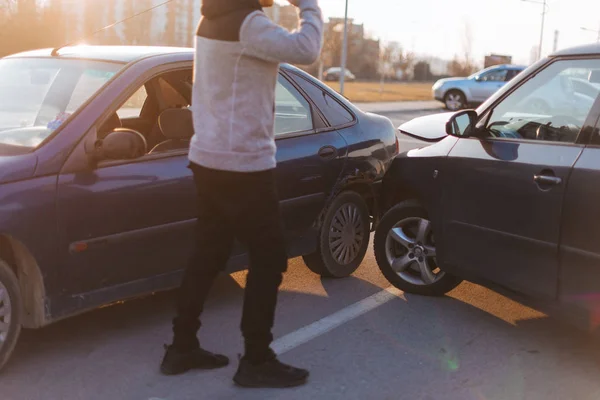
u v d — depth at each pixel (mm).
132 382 3479
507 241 4031
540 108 4062
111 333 4086
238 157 3049
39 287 3523
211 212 3301
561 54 4074
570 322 3758
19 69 4363
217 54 3014
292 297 4789
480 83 27688
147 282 3941
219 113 3047
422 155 4695
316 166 4730
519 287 3984
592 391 3514
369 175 5121
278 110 4648
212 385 3455
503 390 3500
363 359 3814
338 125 5023
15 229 3365
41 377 3518
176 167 3986
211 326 4234
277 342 4023
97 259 3689
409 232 4914
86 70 4121
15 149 3588
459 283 4805
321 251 4988
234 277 5172
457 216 4371
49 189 3492
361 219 5242
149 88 4738
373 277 5285
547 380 3623
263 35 2916
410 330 4250
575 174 3645
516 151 4039
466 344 4062
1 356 3461
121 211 3744
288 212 4590
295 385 3457
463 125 4445
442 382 3568
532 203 3859
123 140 3596
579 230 3609
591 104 3773
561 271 3729
